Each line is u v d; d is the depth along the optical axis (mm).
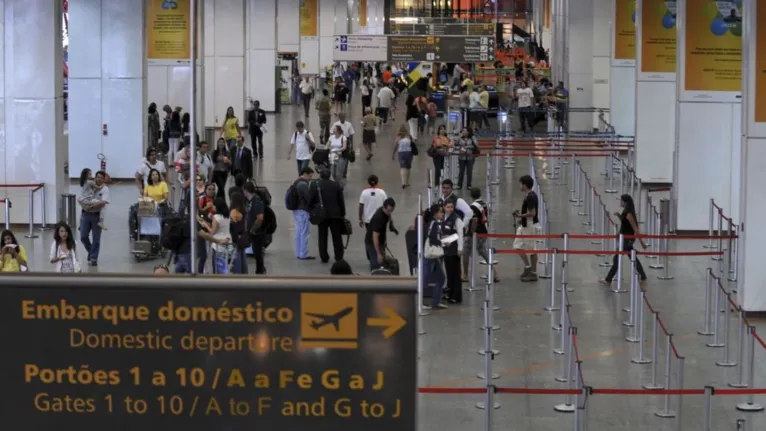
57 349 5488
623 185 30250
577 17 47188
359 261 22703
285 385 5484
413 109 42438
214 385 5508
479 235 20219
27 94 26703
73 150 33438
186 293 5453
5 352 5480
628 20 39094
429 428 13305
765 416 13914
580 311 18891
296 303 5441
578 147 35344
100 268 21797
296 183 22703
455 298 19422
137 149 33469
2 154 26828
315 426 5504
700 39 25344
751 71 18953
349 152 31344
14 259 17266
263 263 21422
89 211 22016
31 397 5516
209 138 37719
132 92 33312
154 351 5496
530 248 20734
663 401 14422
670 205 26391
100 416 5535
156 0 38156
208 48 47344
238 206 19500
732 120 25438
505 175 34219
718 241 23844
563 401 14328
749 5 18922
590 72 47250
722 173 25594
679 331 17812
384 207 19453
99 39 33188
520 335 17438
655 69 31016
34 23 26641
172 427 5547
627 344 16984
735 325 18391
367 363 5457
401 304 5418
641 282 21141
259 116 38031
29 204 26531
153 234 22859
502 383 15062
